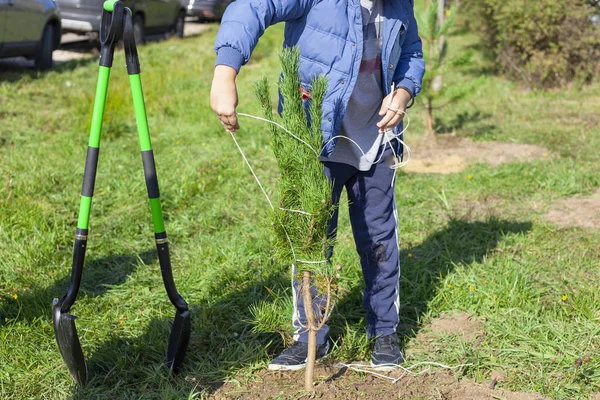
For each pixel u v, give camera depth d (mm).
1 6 9578
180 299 2861
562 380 2941
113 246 4512
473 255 4332
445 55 7645
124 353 3123
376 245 3010
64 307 2664
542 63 10148
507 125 8117
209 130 7633
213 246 4418
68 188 5504
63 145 6602
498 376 2984
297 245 2633
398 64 2922
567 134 7508
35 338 3271
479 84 7691
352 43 2621
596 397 2814
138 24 14391
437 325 3490
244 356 3088
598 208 5238
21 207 4828
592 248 4410
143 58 12680
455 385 2932
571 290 3691
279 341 3287
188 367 3035
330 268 2639
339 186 2910
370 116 2848
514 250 4406
